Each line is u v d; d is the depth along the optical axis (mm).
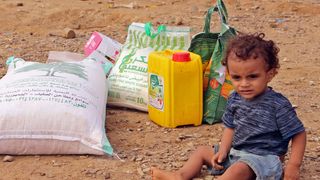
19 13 12055
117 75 6559
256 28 11125
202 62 6086
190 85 5930
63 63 6223
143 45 6570
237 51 4418
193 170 4805
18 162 5207
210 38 6066
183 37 6383
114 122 6195
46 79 5641
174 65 5824
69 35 10281
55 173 5008
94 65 6355
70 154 5328
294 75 8039
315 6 12844
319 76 8016
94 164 5164
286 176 4414
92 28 11180
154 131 5957
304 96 7148
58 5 12836
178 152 5473
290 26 11297
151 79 6082
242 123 4617
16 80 5691
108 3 13141
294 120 4453
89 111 5387
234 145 4711
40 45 9711
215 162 4762
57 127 5242
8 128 5211
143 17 11836
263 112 4520
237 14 12312
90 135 5262
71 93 5480
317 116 6461
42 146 5270
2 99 5379
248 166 4438
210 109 6078
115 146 5578
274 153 4562
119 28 11102
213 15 12125
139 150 5504
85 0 13461
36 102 5309
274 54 4457
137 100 6434
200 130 5977
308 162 5258
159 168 5121
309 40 10227
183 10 12648
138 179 4934
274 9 12758
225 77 6031
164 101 5961
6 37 10258
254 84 4434
